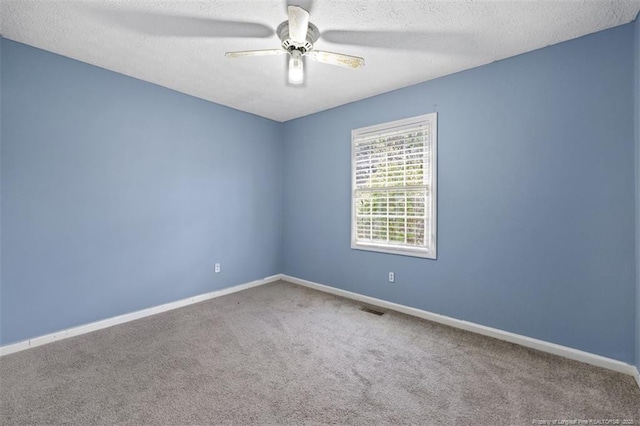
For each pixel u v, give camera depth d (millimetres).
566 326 2227
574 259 2193
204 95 3383
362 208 3504
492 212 2562
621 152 2018
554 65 2260
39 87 2363
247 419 1588
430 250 2928
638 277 1913
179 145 3289
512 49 2344
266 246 4277
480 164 2623
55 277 2469
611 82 2049
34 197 2357
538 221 2340
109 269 2777
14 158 2264
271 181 4332
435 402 1724
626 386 1858
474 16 1938
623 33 2006
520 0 1776
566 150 2219
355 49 2363
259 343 2438
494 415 1619
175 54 2457
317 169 3982
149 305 3061
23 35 2178
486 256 2600
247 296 3668
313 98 3457
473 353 2279
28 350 2297
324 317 2992
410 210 3096
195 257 3455
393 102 3193
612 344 2057
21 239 2303
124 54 2461
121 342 2441
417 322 2873
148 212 3047
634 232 1981
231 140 3799
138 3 1832
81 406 1678
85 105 2605
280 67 2689
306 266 4148
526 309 2402
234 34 2170
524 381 1918
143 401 1722
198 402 1715
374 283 3385
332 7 1854
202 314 3068
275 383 1898
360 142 3498
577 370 2039
